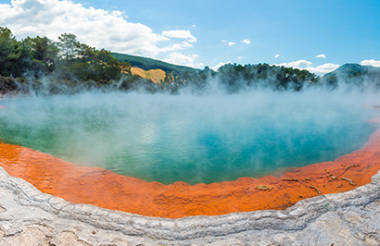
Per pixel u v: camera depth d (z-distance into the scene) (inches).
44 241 111.5
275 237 114.5
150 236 116.0
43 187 185.2
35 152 284.0
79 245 108.8
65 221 126.3
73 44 1765.5
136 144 335.6
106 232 118.3
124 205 162.1
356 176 205.9
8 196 147.3
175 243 111.7
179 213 150.8
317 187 187.2
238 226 122.0
